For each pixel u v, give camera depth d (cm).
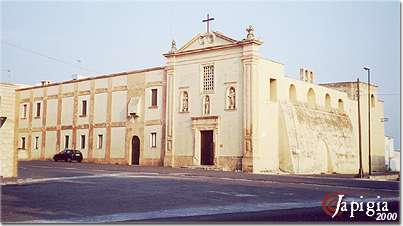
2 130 2358
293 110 4372
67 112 5572
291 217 1416
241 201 1789
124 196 1864
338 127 5088
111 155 4997
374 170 5853
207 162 4166
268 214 1468
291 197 1959
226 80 4091
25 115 6147
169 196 1889
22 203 1644
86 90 5378
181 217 1391
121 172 3328
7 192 1967
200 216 1416
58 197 1812
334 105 5244
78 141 5384
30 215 1394
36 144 5953
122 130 4925
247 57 3934
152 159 4594
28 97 6131
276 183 2664
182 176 3036
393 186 2608
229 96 4069
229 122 4025
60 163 4672
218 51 4178
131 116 4828
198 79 4300
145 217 1381
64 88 5656
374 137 5959
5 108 2375
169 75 4519
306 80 5438
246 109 3897
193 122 4253
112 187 2200
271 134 4122
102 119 5147
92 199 1762
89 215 1404
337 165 4897
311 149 4469
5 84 2386
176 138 4400
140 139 4738
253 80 3894
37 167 3838
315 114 4741
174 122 4434
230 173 3519
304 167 4309
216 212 1498
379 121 6097
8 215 1392
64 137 5569
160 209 1545
